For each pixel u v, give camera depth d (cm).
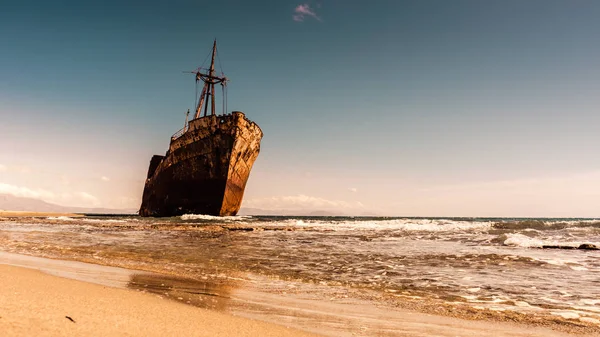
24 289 546
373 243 1842
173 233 2353
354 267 1076
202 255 1281
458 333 487
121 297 560
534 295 741
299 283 827
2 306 424
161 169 5138
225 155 4350
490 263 1173
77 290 585
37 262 1005
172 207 4903
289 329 459
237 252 1398
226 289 730
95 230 2489
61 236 1961
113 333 370
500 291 777
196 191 4609
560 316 584
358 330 484
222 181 4422
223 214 4612
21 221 3716
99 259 1123
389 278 912
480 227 3325
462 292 763
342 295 716
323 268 1052
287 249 1527
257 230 2778
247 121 4428
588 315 591
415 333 480
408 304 655
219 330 423
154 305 522
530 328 518
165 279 812
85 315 425
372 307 626
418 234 2489
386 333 475
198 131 4484
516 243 1762
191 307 538
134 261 1099
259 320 505
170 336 383
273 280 856
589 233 2653
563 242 1859
